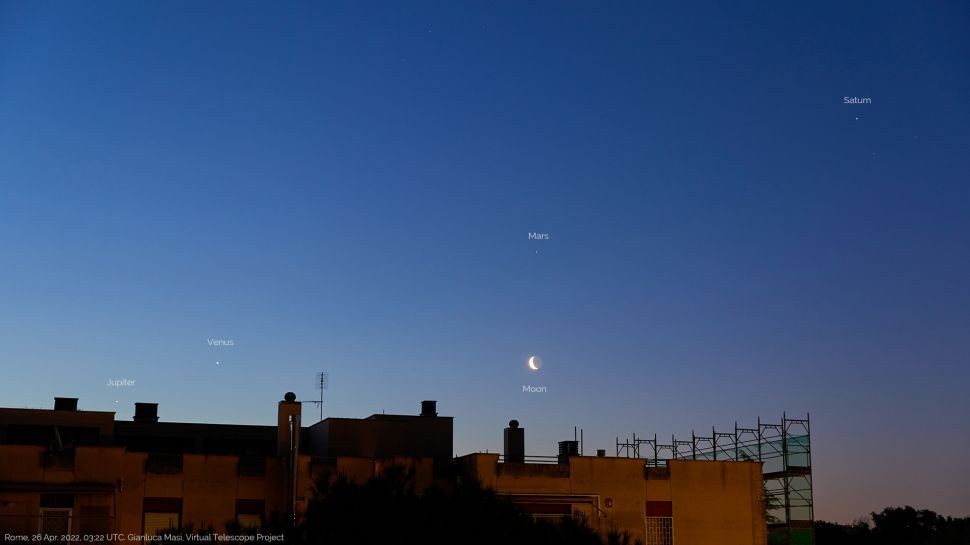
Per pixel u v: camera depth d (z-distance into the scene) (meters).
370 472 36.12
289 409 38.38
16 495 32.50
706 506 38.25
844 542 75.50
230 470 35.38
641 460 37.97
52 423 42.03
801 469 40.47
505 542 23.52
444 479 36.72
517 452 40.62
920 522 75.19
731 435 43.50
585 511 36.38
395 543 23.06
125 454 34.34
